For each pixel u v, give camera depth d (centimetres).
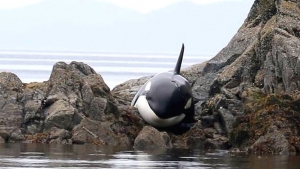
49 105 11000
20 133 10531
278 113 10156
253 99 10925
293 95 10444
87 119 10488
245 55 12144
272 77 11444
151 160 8675
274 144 9712
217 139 10488
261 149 9712
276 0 12988
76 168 7875
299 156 9319
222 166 8244
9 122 10756
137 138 10106
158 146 10144
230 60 12988
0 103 10919
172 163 8444
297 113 10175
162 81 11319
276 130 9925
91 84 11325
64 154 9075
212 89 12200
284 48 11338
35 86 11538
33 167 7888
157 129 11244
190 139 10512
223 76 12088
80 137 10325
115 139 10462
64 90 11138
